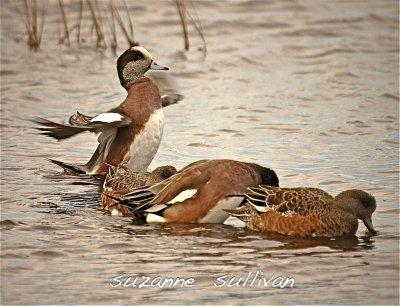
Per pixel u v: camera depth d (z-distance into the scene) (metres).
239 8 25.19
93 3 25.34
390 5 25.77
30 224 12.65
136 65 15.88
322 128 17.52
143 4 25.34
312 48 22.73
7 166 15.55
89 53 22.48
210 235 12.27
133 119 15.48
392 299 10.41
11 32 23.73
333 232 12.23
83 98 19.67
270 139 16.94
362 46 22.88
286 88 20.11
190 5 25.31
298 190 12.45
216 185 12.52
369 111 18.55
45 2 25.20
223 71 21.36
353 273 11.08
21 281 10.83
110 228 12.54
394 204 13.41
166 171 13.38
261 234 12.34
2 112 18.56
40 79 20.72
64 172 15.34
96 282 10.81
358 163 15.45
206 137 17.11
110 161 15.48
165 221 12.70
